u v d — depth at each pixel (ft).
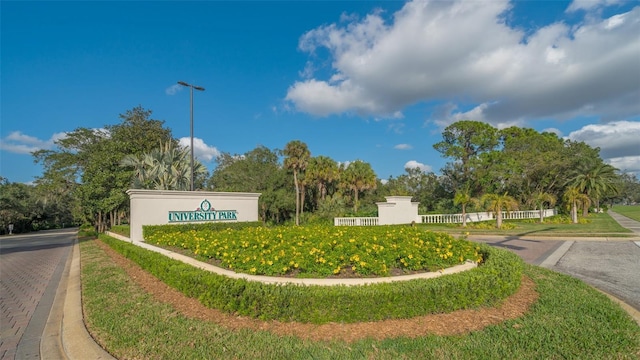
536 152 114.83
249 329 13.16
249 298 14.20
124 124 96.99
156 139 94.22
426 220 84.02
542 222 87.81
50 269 34.50
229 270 21.21
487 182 115.75
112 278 24.38
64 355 12.78
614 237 45.32
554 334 12.21
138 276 24.34
